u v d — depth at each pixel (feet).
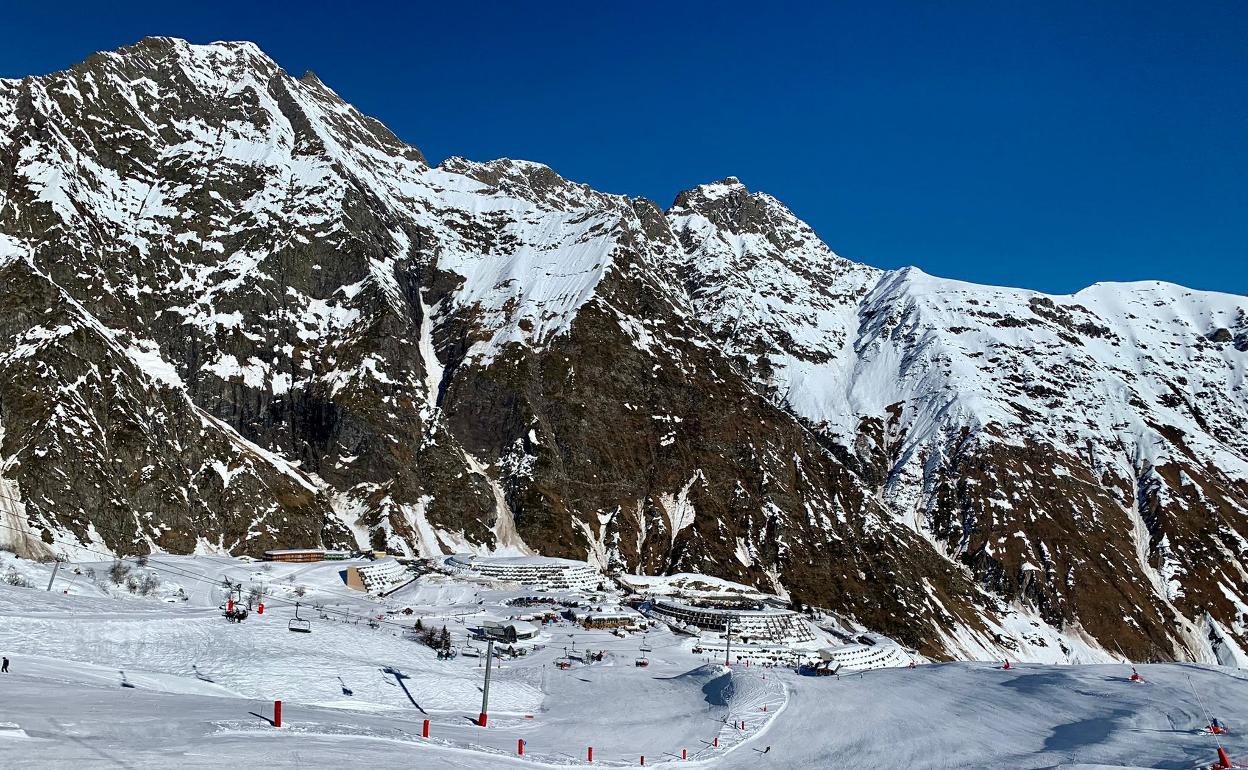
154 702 187.42
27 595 335.88
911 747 242.17
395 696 268.82
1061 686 305.12
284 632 328.90
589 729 255.50
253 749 143.43
